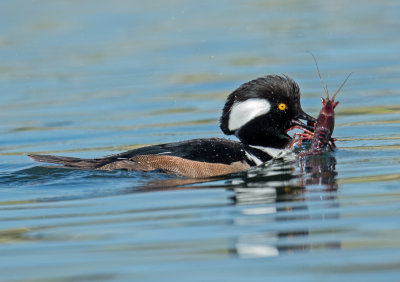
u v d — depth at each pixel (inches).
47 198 460.4
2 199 464.4
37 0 1432.1
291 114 549.0
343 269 315.9
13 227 402.0
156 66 931.3
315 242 349.7
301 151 561.0
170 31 1135.0
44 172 514.3
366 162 516.1
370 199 414.9
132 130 681.6
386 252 331.0
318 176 481.4
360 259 325.4
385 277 303.7
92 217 411.2
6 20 1254.3
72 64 964.6
